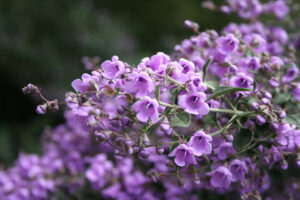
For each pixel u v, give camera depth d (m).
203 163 0.33
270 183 0.39
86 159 0.45
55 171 0.45
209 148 0.29
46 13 0.93
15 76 0.92
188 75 0.29
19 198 0.45
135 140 0.31
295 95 0.34
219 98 0.32
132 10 1.03
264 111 0.30
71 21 0.90
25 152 0.61
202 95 0.29
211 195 0.40
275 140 0.32
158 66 0.30
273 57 0.34
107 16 0.95
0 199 0.45
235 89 0.29
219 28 0.94
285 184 0.40
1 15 0.95
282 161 0.32
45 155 0.50
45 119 0.63
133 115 0.30
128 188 0.42
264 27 0.46
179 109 0.29
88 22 0.90
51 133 0.51
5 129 0.66
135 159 0.43
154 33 0.99
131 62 0.75
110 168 0.42
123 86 0.29
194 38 0.35
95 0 1.02
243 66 0.34
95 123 0.29
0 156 0.61
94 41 0.87
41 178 0.44
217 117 0.32
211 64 0.35
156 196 0.43
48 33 0.94
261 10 0.44
